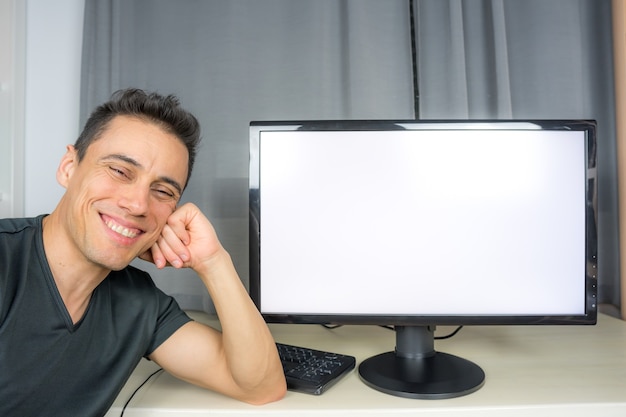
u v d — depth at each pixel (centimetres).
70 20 149
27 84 146
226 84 136
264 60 137
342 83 137
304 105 136
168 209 75
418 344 89
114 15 138
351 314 84
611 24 135
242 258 135
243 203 136
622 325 117
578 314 83
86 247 67
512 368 87
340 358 88
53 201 147
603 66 137
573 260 83
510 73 138
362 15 133
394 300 84
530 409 69
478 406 70
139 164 68
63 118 147
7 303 65
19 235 71
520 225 83
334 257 84
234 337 73
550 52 136
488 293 83
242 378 72
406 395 74
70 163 74
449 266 84
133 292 79
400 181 84
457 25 133
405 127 83
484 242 83
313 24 136
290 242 85
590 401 71
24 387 66
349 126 84
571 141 83
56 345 68
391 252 84
